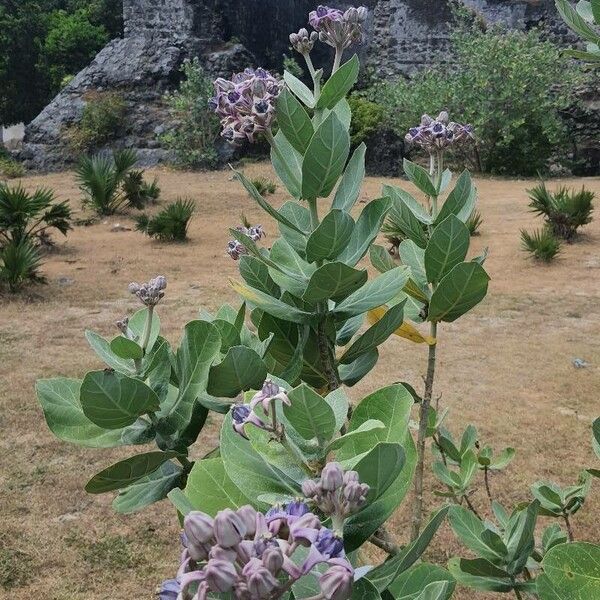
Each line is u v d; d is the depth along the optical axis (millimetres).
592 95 19547
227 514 712
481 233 11984
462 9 20344
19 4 28438
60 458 4812
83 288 9273
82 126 19734
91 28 28500
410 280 1624
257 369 1332
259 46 22000
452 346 7023
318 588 854
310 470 1011
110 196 14195
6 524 4066
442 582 1056
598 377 6180
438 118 1771
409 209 1643
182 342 1487
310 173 1347
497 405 5582
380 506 1021
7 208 10203
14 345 7082
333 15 1497
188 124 18812
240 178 1397
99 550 3854
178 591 719
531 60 17906
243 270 1541
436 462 2566
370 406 1082
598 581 1084
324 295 1338
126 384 1357
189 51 20359
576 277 9508
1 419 5348
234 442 1066
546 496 2301
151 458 1330
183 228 12109
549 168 19359
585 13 1747
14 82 28672
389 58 22312
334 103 1508
